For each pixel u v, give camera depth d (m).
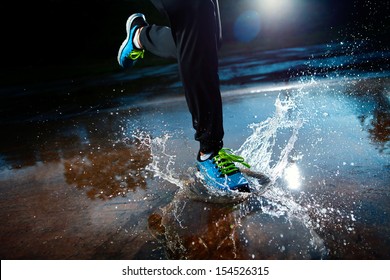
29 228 1.19
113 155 1.80
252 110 2.36
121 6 9.32
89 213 1.24
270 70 4.06
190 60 1.09
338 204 1.12
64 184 1.51
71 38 8.54
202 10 1.05
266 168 1.44
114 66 6.54
